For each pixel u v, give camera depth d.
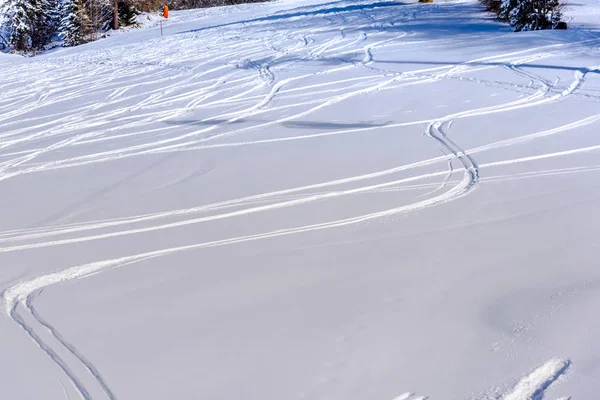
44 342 3.90
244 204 6.66
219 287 4.55
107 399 3.29
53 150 9.97
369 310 4.04
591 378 3.17
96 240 5.85
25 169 8.88
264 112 11.80
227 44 23.31
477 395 3.13
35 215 6.74
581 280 4.25
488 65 14.67
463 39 18.80
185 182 7.66
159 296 4.46
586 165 7.30
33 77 19.78
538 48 16.25
